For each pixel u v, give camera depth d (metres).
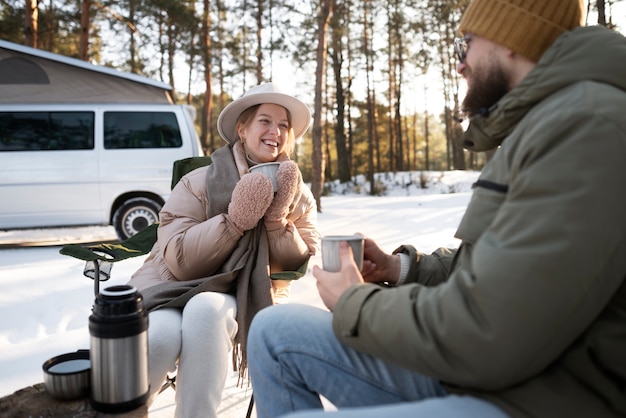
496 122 1.18
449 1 18.61
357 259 1.28
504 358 0.87
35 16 11.72
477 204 1.10
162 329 1.70
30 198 6.91
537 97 1.08
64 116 7.15
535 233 0.87
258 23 19.83
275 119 2.38
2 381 2.55
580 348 0.94
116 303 1.23
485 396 0.96
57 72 7.54
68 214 7.02
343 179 24.61
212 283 1.95
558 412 0.91
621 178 0.87
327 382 1.18
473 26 1.23
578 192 0.86
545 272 0.85
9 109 7.05
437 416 0.94
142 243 2.61
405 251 1.65
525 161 0.97
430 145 56.22
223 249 2.00
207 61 18.91
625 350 0.91
